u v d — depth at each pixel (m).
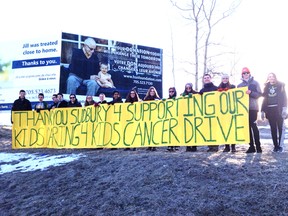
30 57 21.27
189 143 10.17
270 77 9.45
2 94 21.55
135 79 22.70
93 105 12.19
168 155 8.89
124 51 22.50
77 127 12.44
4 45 21.83
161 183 7.03
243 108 9.38
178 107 10.52
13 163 10.82
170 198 6.40
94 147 11.92
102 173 8.31
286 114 9.32
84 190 7.59
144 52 23.16
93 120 12.14
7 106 21.38
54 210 6.99
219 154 8.91
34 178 8.92
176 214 5.91
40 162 10.38
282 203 5.75
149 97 11.58
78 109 12.55
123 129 11.49
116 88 22.02
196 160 8.00
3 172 9.95
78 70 21.06
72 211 6.79
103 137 11.79
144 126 11.12
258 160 7.86
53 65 20.80
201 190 6.49
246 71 9.56
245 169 7.19
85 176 8.36
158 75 23.50
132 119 11.39
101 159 9.39
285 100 9.35
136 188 7.06
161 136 10.73
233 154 8.89
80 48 21.25
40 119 13.27
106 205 6.66
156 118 10.93
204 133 9.98
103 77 21.67
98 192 7.30
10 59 21.59
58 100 13.52
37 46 21.19
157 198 6.48
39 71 21.00
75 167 9.09
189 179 7.02
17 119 13.54
